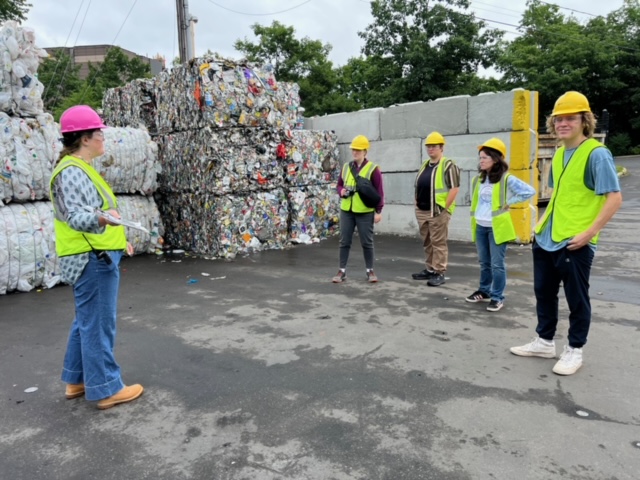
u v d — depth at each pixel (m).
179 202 8.87
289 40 30.44
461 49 24.89
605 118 25.55
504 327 4.63
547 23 41.66
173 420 3.10
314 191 9.73
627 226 10.06
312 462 2.63
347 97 33.91
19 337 4.66
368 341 4.34
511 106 8.11
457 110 8.80
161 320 5.04
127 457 2.72
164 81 8.91
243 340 4.43
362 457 2.66
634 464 2.55
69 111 3.08
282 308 5.36
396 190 10.02
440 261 6.15
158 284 6.51
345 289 6.07
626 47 39.31
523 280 6.27
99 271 3.10
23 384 3.67
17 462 2.69
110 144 7.68
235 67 8.16
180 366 3.91
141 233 8.21
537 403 3.20
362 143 6.11
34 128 6.31
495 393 3.34
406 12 26.50
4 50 5.93
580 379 3.52
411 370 3.74
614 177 3.29
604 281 6.09
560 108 3.48
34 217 6.34
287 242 9.29
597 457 2.61
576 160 3.47
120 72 38.94
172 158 8.87
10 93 6.09
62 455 2.75
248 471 2.56
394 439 2.82
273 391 3.45
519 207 8.36
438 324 4.75
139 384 3.55
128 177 7.99
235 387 3.52
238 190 8.33
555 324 3.88
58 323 5.05
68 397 3.43
